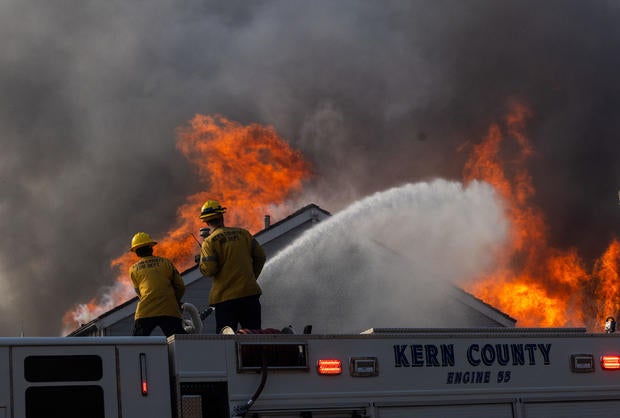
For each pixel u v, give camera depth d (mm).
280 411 7230
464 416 7930
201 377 7012
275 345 7332
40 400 6477
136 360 6848
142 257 9219
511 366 8250
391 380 7695
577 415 8422
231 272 8906
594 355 8648
